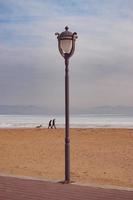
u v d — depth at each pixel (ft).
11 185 31.68
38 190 29.78
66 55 34.19
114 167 52.65
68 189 30.22
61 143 91.81
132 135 120.37
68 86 34.37
